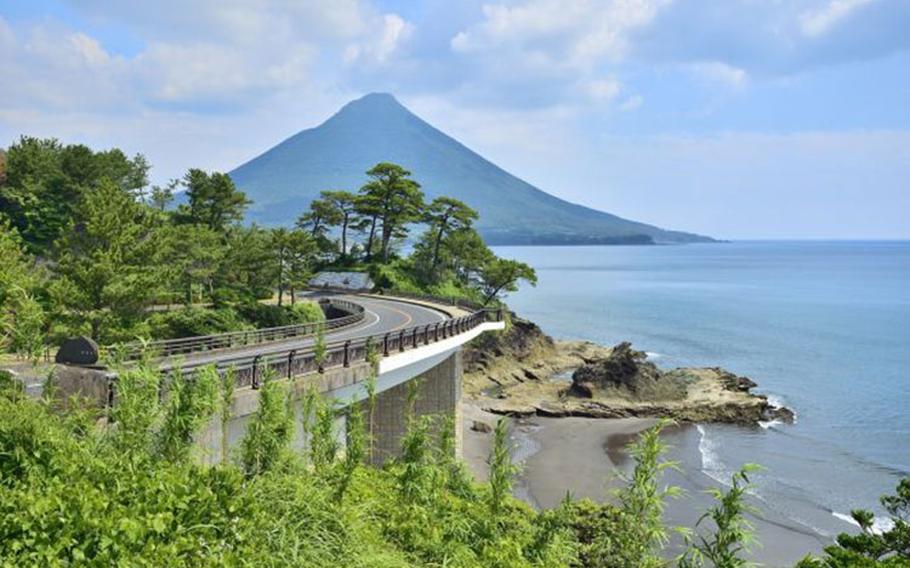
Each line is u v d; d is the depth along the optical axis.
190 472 10.34
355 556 9.95
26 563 7.54
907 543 16.53
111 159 73.00
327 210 98.94
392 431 29.33
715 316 126.25
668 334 103.94
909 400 61.09
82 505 8.48
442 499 13.50
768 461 43.31
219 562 8.30
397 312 53.84
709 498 36.03
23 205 58.78
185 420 10.95
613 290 186.38
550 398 59.09
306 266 63.00
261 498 10.34
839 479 40.09
